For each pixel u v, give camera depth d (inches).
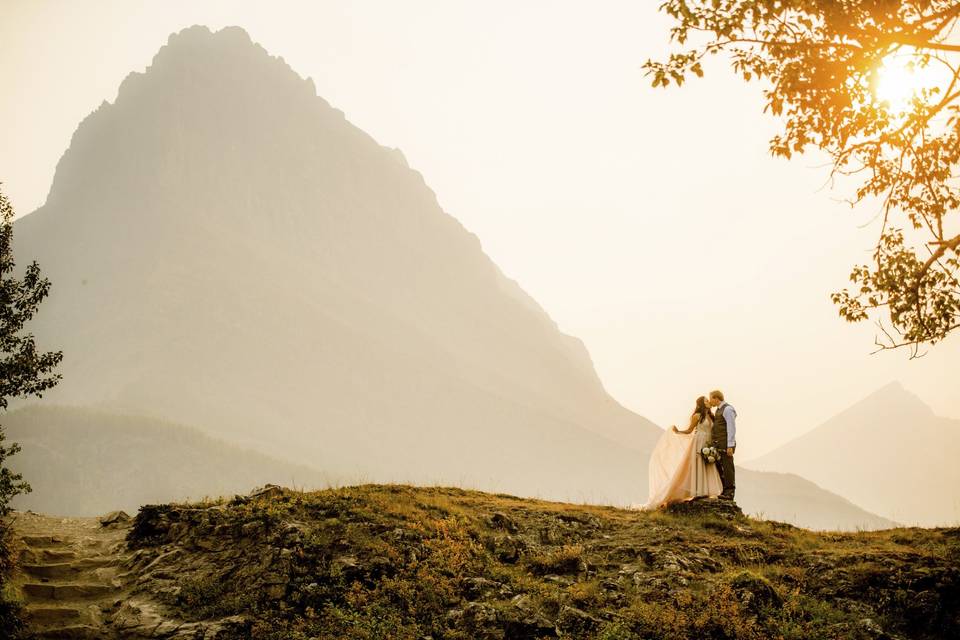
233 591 401.4
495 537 464.1
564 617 372.8
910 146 404.5
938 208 416.8
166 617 383.6
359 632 363.6
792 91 390.3
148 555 453.7
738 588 384.2
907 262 442.6
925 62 388.2
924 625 360.5
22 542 467.8
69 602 408.8
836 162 421.4
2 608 378.3
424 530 457.7
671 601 381.4
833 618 365.4
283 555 416.8
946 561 401.1
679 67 402.0
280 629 371.6
